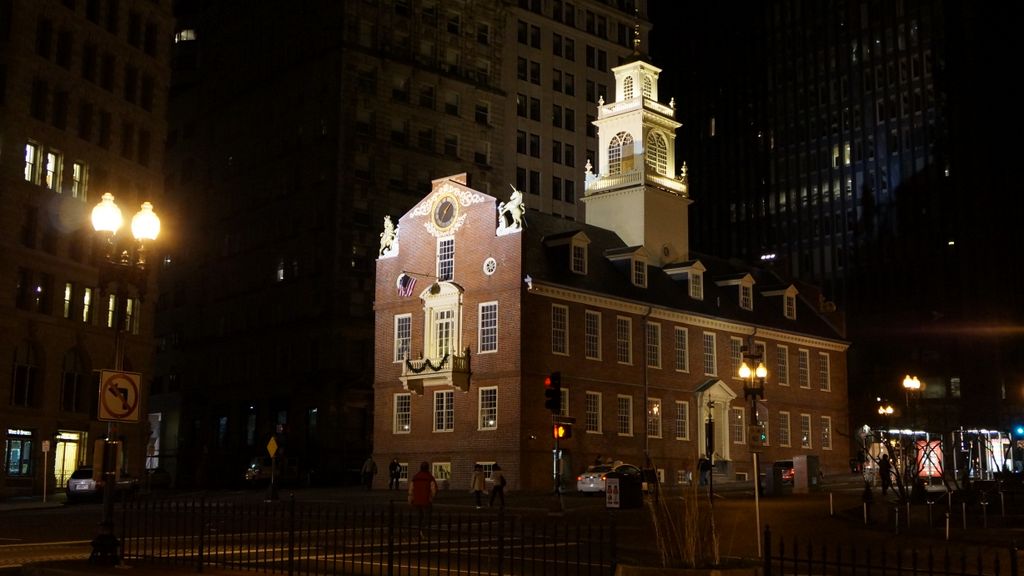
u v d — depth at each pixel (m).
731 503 46.47
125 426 73.06
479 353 64.88
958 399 119.44
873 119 132.38
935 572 16.69
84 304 70.50
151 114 77.94
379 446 69.81
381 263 71.88
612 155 79.44
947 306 122.75
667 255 78.25
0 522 39.53
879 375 125.12
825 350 87.00
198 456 108.00
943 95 126.62
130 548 24.34
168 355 116.25
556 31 116.25
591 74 119.25
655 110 78.88
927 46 129.12
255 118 106.75
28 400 65.62
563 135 114.94
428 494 34.94
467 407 64.94
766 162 141.62
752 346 79.31
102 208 23.81
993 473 68.62
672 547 18.50
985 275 121.12
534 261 65.38
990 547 28.25
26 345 65.75
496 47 108.94
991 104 126.25
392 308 70.44
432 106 102.06
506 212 66.56
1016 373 119.19
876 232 129.62
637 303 70.00
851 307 130.12
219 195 111.12
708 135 148.25
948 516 32.81
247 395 101.81
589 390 66.31
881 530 34.41
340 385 90.69
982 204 122.75
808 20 140.38
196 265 113.69
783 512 41.34
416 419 67.94
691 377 73.75
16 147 64.50
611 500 28.52
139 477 73.94
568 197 114.31
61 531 34.78
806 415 83.44
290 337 96.50
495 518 37.66
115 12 74.38
